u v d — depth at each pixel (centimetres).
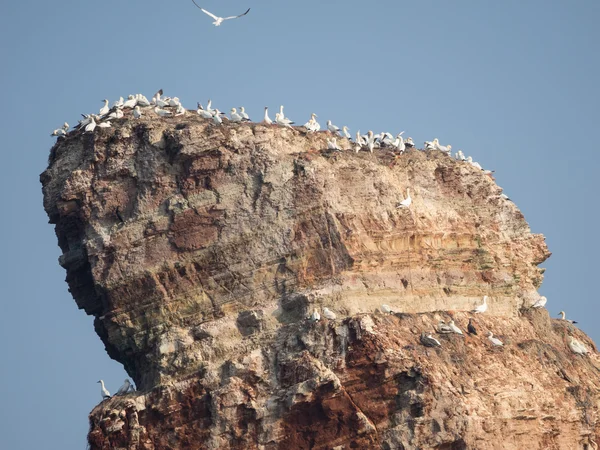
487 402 8888
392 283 9262
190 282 9112
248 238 9119
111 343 9225
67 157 9475
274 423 8631
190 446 8688
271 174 9206
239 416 8675
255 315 8962
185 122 9419
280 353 8825
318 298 8969
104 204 9288
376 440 8588
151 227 9162
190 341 8962
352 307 9006
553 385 9312
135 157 9312
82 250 9300
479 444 8694
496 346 9288
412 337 8975
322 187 9200
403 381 8694
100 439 8719
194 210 9156
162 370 8931
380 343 8738
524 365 9294
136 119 9425
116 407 8794
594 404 9375
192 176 9206
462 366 9000
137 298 9125
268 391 8738
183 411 8762
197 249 9119
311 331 8819
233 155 9256
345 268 9106
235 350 8906
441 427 8606
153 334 9088
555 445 9119
